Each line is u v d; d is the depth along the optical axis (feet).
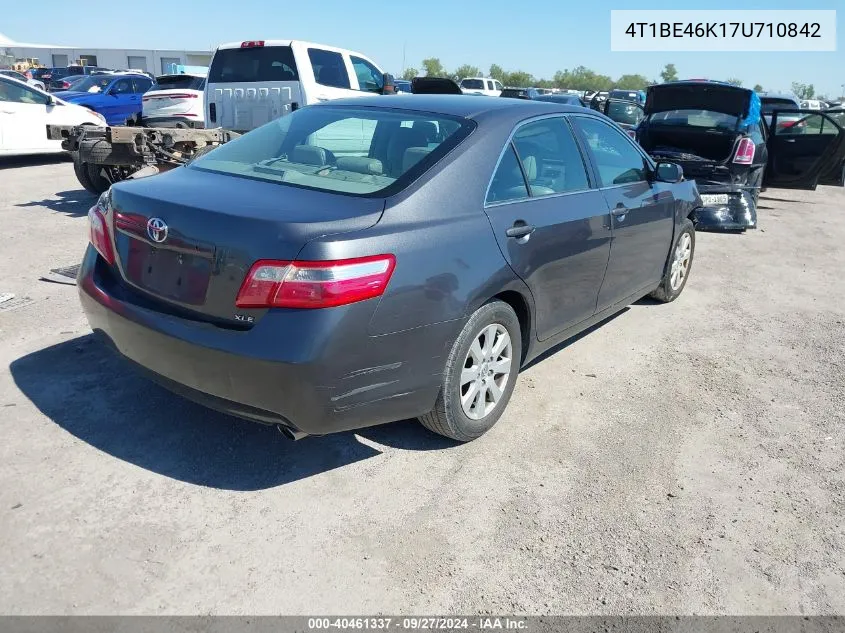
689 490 10.58
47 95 40.52
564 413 12.80
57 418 11.30
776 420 13.00
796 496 10.60
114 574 8.12
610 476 10.82
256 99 32.19
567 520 9.68
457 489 10.21
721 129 30.09
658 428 12.42
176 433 11.13
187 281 9.25
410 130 11.43
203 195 9.75
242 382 8.78
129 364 10.34
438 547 8.96
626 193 14.74
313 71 31.78
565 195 12.73
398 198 9.70
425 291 9.47
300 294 8.46
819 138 34.94
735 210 29.68
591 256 13.28
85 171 29.55
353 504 9.71
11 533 8.64
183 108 42.16
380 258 8.95
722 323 18.31
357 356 8.91
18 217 25.71
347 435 11.49
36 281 17.95
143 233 9.70
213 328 8.93
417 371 9.76
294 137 12.03
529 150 12.13
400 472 10.54
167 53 176.24
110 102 61.41
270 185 10.33
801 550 9.37
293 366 8.50
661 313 18.88
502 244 10.78
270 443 11.05
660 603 8.28
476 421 11.24
